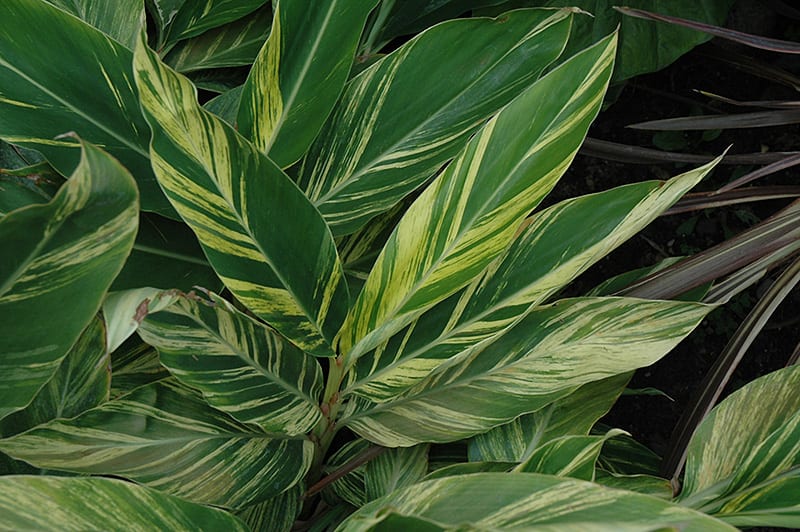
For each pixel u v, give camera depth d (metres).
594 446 1.28
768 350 1.89
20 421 1.36
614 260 1.95
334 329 1.35
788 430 1.34
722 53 1.82
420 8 1.61
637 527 1.07
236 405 1.33
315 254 1.31
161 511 1.23
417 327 1.36
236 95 1.51
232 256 1.28
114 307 1.16
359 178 1.42
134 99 1.37
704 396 1.49
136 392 1.35
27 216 1.09
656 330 1.35
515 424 1.45
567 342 1.37
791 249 1.48
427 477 1.38
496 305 1.34
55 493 1.20
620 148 1.68
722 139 2.00
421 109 1.41
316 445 1.46
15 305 1.13
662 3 1.76
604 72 1.27
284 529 1.43
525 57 1.40
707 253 1.44
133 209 1.12
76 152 1.35
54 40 1.33
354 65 1.57
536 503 1.16
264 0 1.57
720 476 1.38
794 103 1.60
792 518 1.30
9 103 1.33
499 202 1.29
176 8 1.54
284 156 1.40
